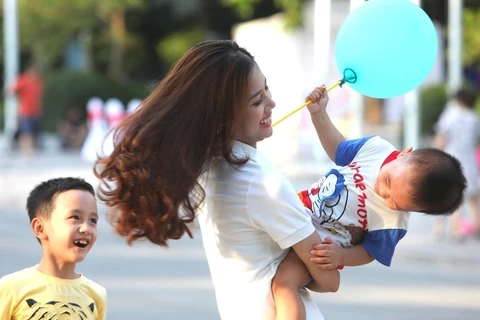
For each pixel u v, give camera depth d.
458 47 31.86
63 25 58.59
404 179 7.33
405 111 35.59
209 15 67.38
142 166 7.04
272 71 49.34
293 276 7.32
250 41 51.38
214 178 7.34
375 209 7.55
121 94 52.56
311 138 39.81
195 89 7.15
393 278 20.05
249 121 7.30
